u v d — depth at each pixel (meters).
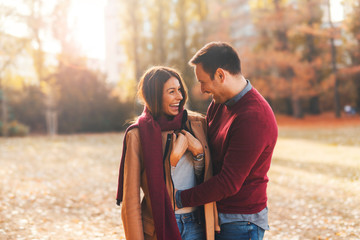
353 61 35.31
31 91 28.06
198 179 2.14
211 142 2.19
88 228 5.15
